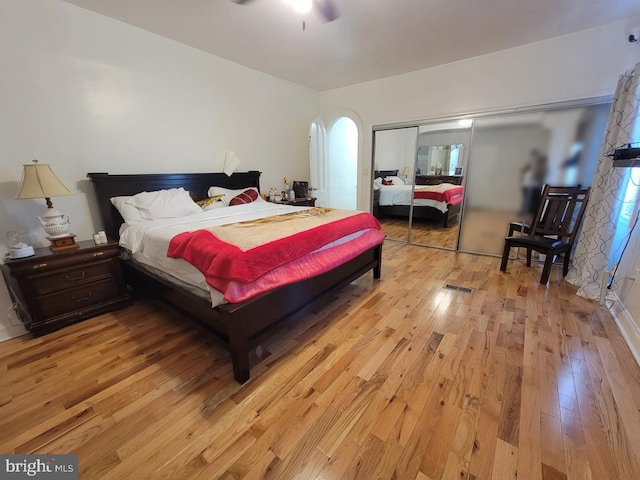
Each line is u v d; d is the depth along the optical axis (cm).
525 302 244
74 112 240
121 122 268
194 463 116
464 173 373
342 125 548
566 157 309
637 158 179
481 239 378
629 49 261
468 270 322
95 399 148
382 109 424
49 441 126
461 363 171
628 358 172
